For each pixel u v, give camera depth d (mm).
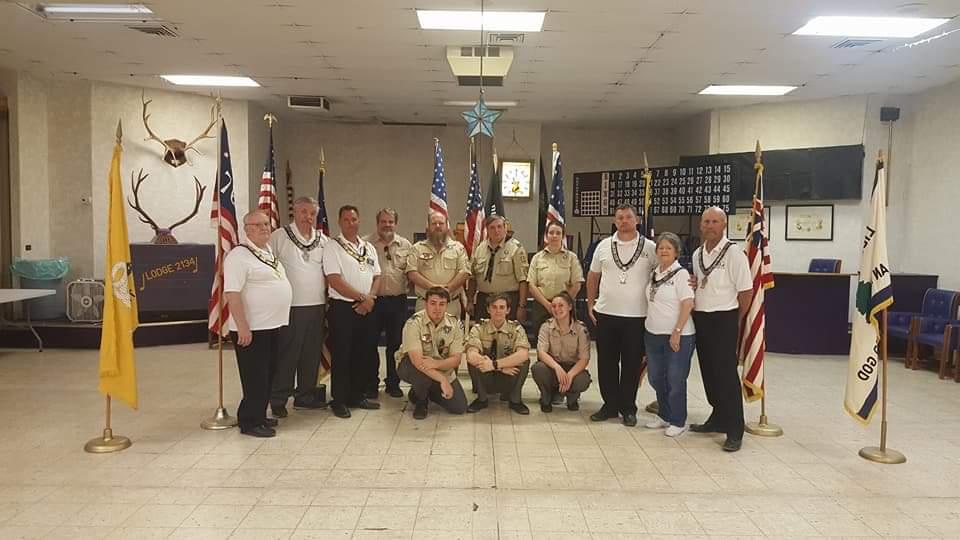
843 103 8602
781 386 6141
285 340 4812
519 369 5016
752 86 8133
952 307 6984
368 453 4102
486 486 3592
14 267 7680
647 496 3484
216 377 6223
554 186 5609
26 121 7867
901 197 8477
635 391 4801
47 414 4934
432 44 6516
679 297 4391
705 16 5594
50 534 2982
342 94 8867
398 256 5445
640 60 6992
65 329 7578
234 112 9258
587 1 5270
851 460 4082
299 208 4840
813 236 8898
